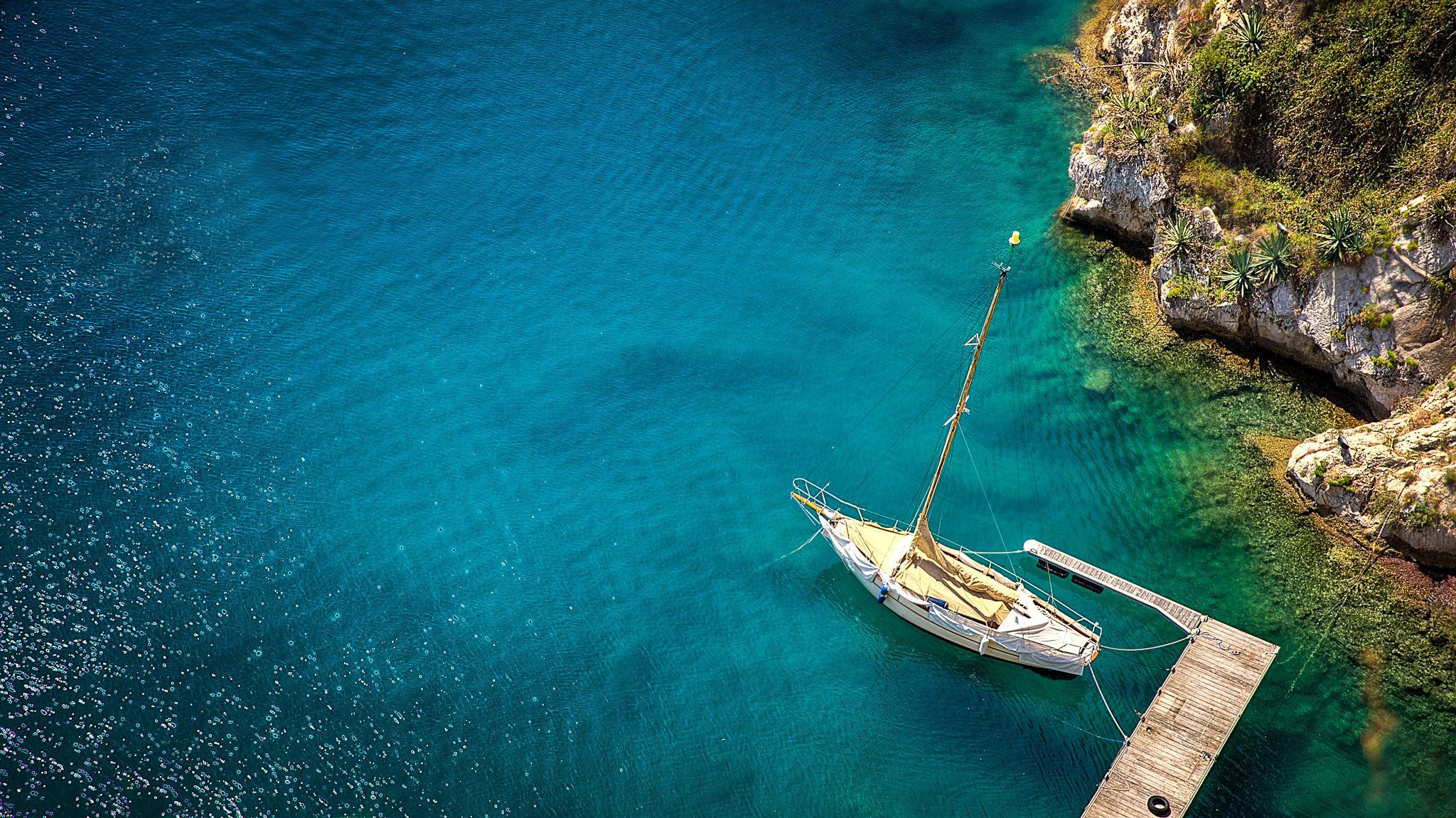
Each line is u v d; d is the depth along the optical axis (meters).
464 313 60.91
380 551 49.25
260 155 67.50
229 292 59.72
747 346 60.44
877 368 59.31
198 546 48.25
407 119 71.44
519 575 48.97
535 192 68.06
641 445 55.12
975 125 74.38
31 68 69.75
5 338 55.31
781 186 70.00
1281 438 53.34
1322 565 48.41
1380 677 44.62
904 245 66.44
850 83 77.56
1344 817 40.72
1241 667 44.91
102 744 40.91
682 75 76.81
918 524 48.06
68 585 45.97
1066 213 66.44
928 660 46.81
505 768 42.16
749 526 51.84
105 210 62.56
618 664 45.91
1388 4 53.38
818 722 44.41
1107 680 45.75
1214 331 57.72
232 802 39.84
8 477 49.53
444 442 54.34
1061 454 54.50
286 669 44.31
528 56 76.69
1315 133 54.78
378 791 40.94
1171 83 61.97
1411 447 47.38
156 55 72.19
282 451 52.78
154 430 52.66
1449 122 51.19
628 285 63.38
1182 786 41.12
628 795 41.72
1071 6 84.69
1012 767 43.12
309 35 75.44
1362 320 51.38
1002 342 60.34
